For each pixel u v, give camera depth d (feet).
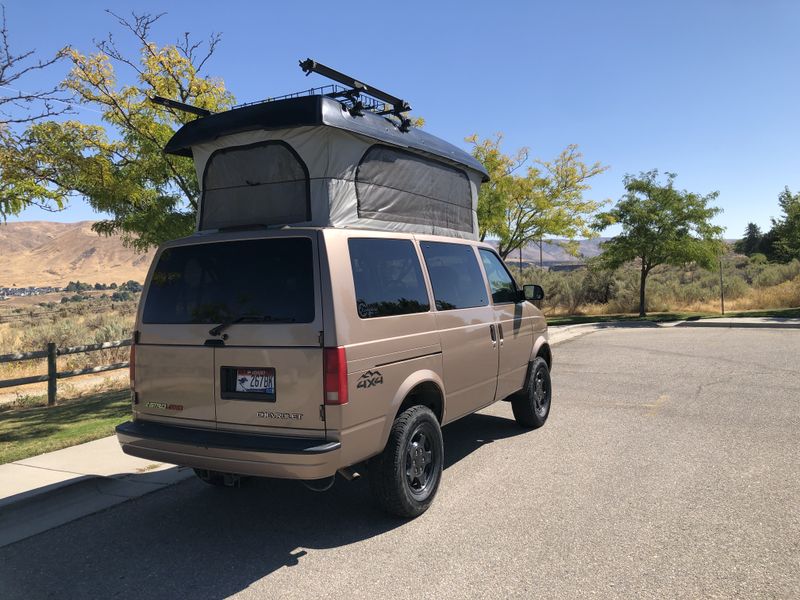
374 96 15.94
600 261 82.07
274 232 13.44
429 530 13.84
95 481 17.07
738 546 12.39
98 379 42.55
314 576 11.84
